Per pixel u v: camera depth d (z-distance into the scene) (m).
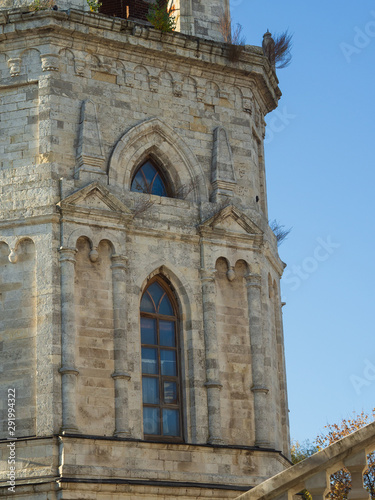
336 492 60.84
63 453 37.25
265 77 48.25
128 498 37.88
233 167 45.94
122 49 44.12
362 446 21.05
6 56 43.12
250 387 43.09
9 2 44.53
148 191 44.47
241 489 40.59
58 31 42.66
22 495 37.19
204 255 43.59
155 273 42.66
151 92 44.75
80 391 39.00
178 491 39.06
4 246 40.88
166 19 44.66
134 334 40.97
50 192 40.78
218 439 41.19
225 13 48.66
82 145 41.78
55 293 39.66
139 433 39.75
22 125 42.22
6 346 39.62
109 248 41.38
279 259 49.31
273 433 43.31
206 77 46.47
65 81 42.69
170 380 42.09
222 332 43.19
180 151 44.84
